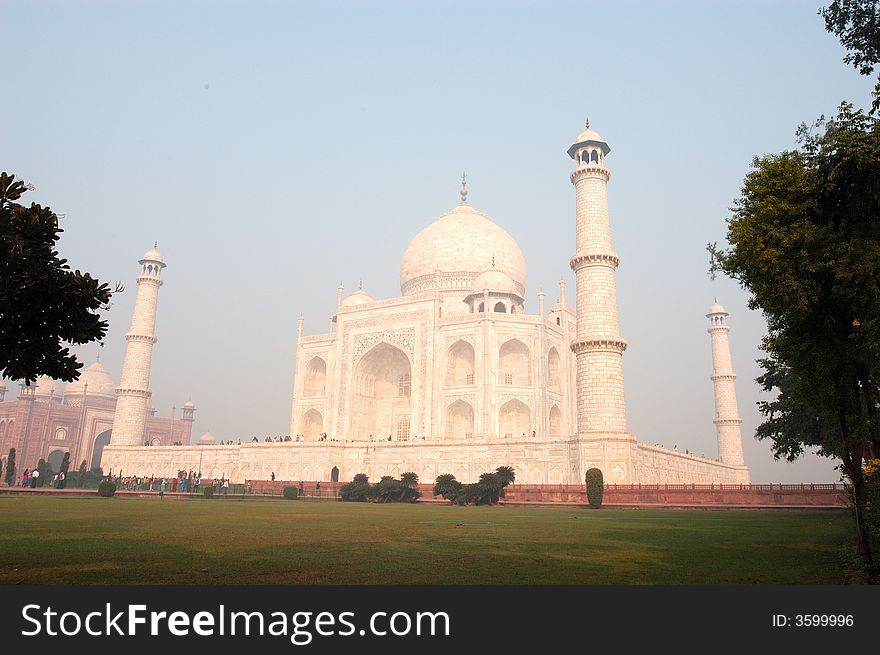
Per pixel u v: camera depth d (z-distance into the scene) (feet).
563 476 181.88
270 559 44.37
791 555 50.47
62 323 39.60
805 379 53.16
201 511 100.12
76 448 353.51
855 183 46.65
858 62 59.16
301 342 290.35
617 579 38.32
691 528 78.79
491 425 234.79
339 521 83.15
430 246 297.12
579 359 178.19
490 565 43.21
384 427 273.75
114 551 47.42
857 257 44.96
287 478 229.66
